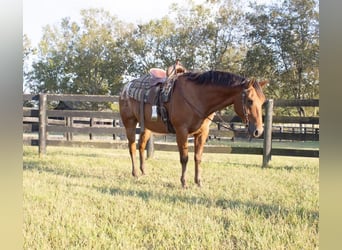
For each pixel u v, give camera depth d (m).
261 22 24.25
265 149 6.55
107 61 28.30
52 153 7.88
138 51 27.27
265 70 24.16
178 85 4.49
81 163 6.48
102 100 7.80
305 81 22.64
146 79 5.17
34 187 4.25
